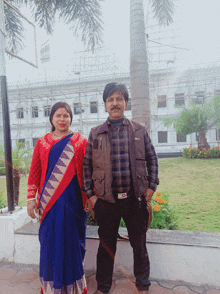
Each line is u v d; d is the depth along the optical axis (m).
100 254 1.20
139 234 1.13
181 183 3.32
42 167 1.23
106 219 1.15
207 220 2.05
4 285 1.36
